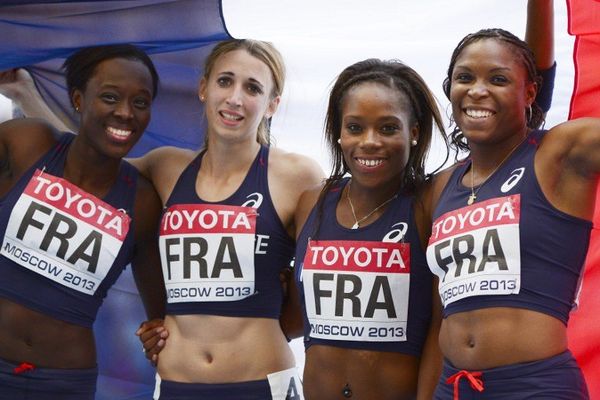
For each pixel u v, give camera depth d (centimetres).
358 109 562
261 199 618
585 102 608
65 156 639
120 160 643
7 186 645
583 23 600
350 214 579
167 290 625
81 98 635
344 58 729
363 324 560
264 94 628
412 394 564
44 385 621
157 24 696
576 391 484
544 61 570
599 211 595
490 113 510
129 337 743
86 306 629
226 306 608
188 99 727
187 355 609
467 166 542
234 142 621
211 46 714
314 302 572
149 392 744
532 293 489
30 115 739
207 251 611
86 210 626
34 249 618
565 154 490
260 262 612
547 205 493
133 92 627
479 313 498
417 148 587
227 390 601
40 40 694
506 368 487
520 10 712
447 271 520
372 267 563
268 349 609
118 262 633
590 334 603
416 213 569
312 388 576
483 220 505
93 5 681
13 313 620
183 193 630
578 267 497
